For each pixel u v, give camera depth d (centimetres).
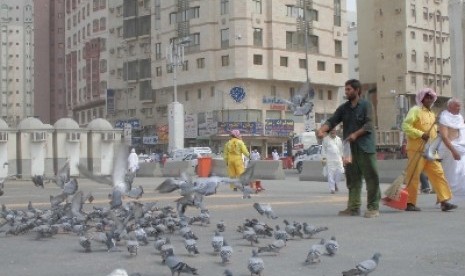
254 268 501
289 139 6688
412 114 1073
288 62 6944
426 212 1051
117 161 661
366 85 8306
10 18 15125
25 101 15050
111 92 8419
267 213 820
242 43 6675
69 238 783
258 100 6831
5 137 3058
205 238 758
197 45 7000
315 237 753
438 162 1070
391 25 7950
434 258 602
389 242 708
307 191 1834
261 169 2950
